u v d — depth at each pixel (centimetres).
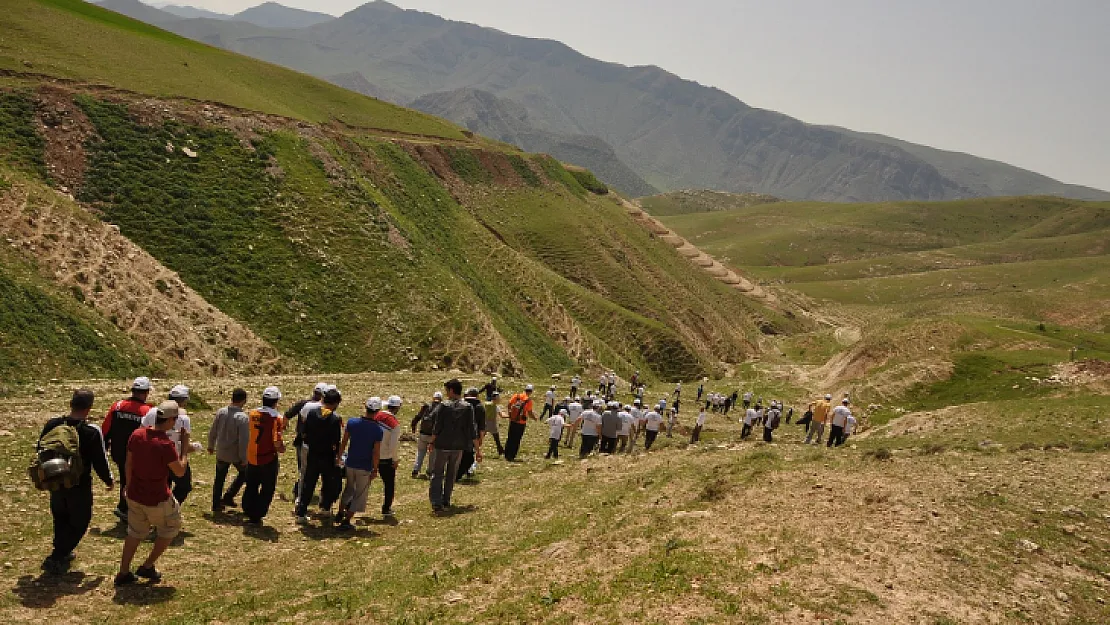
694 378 7900
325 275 4834
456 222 8056
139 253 3947
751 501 1198
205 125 5662
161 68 6719
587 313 8094
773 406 3073
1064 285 17762
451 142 10656
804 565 897
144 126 5297
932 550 998
